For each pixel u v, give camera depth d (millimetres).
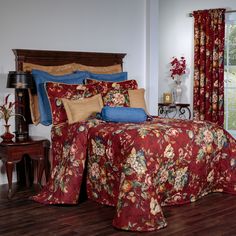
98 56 5926
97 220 3727
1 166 5027
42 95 5078
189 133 4145
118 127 4031
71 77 5395
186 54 7965
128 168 3637
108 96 5242
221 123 7645
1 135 4742
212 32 7594
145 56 6582
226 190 4562
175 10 8023
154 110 6637
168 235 3361
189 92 8000
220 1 7582
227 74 7789
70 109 4801
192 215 3840
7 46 5102
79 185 4168
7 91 5082
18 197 4469
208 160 4340
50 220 3734
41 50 5352
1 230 3496
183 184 4121
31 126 5172
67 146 4320
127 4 6312
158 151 3803
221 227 3520
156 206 3574
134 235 3375
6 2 5074
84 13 5832
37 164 4867
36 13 5352
